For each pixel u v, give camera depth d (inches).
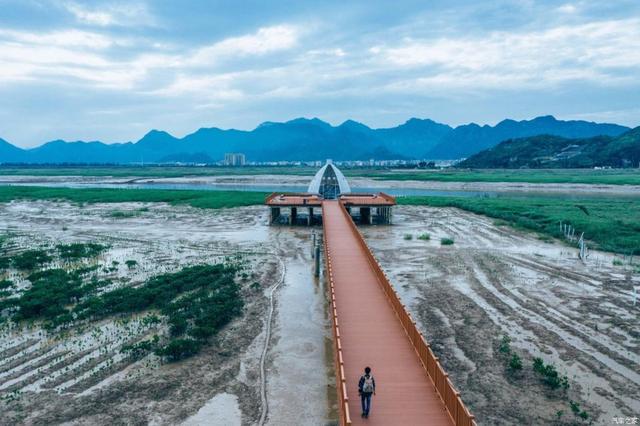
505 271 1330.0
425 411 538.3
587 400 657.6
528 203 2770.7
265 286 1210.0
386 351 684.7
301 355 813.2
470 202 2837.1
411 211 2632.9
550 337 870.4
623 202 2861.7
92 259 1504.7
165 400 666.8
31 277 1258.6
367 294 924.0
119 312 998.4
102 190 3905.0
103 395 676.7
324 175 2536.9
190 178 6314.0
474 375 731.4
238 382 720.3
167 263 1446.9
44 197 3390.7
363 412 527.2
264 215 2490.2
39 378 724.7
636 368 747.4
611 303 1052.5
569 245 1700.3
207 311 985.5
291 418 628.1
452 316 983.0
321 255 1535.4
